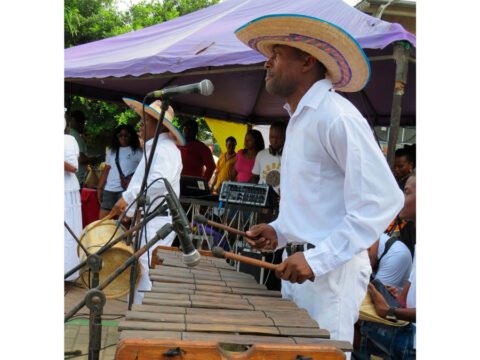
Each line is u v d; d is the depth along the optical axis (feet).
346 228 5.66
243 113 27.91
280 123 16.70
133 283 8.65
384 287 7.73
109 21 37.70
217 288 6.83
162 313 5.33
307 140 6.22
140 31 21.09
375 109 22.54
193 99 25.13
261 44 7.20
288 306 6.09
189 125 20.18
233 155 23.63
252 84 23.18
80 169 22.38
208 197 15.33
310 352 4.45
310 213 6.24
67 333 11.96
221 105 26.37
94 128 33.60
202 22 18.62
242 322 5.23
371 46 11.48
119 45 19.85
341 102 6.14
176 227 5.31
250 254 12.37
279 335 5.01
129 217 11.33
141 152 19.84
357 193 5.68
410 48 11.66
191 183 15.61
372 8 24.29
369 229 5.60
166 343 4.31
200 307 5.85
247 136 18.86
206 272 7.91
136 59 16.21
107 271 10.19
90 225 10.66
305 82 6.64
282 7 16.52
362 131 5.84
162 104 6.08
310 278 5.71
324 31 6.16
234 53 14.32
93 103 33.81
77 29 36.65
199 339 4.60
